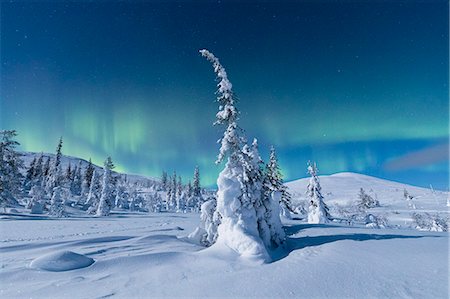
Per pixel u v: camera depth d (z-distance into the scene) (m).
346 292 5.43
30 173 75.62
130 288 6.16
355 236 10.91
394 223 63.06
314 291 5.56
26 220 31.25
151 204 78.00
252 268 7.66
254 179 11.16
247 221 10.11
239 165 11.37
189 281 6.54
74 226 23.83
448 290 5.15
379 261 7.28
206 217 13.34
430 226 44.84
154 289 6.05
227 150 11.62
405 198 112.19
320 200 29.41
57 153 75.12
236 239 9.48
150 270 7.74
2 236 15.52
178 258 9.01
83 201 68.56
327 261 7.55
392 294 5.18
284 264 7.77
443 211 76.75
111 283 6.61
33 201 49.06
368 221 42.94
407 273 6.23
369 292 5.34
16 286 6.49
